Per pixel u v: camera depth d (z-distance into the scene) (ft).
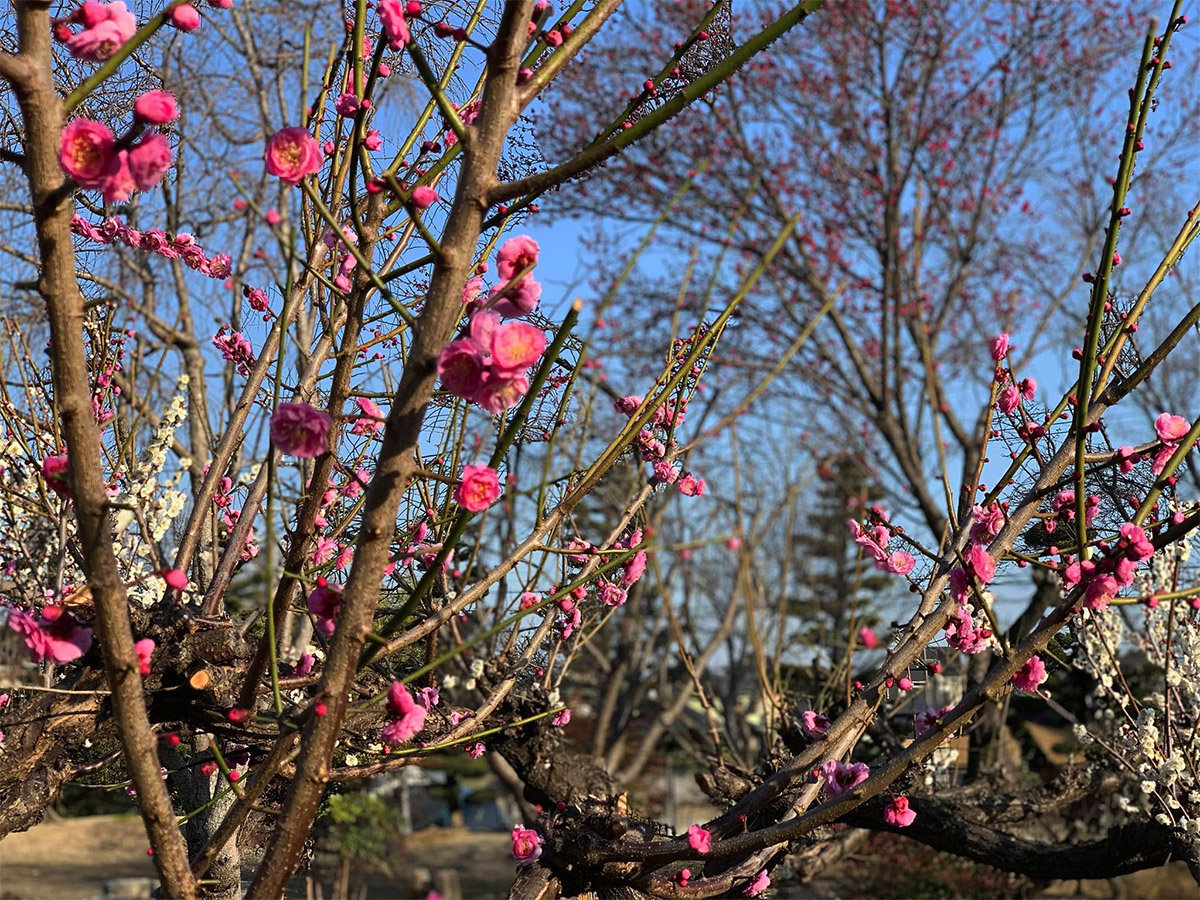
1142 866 11.53
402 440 5.48
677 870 8.50
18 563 9.61
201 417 12.78
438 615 6.23
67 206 4.89
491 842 70.08
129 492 10.36
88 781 10.65
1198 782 10.14
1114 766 14.08
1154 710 10.57
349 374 6.85
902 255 40.16
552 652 12.04
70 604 6.97
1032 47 39.81
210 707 7.48
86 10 5.13
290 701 9.22
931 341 39.32
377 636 5.70
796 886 17.61
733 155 39.47
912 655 7.93
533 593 10.46
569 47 5.69
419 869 52.80
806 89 39.65
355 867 50.60
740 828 7.88
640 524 9.45
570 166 5.29
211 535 11.19
